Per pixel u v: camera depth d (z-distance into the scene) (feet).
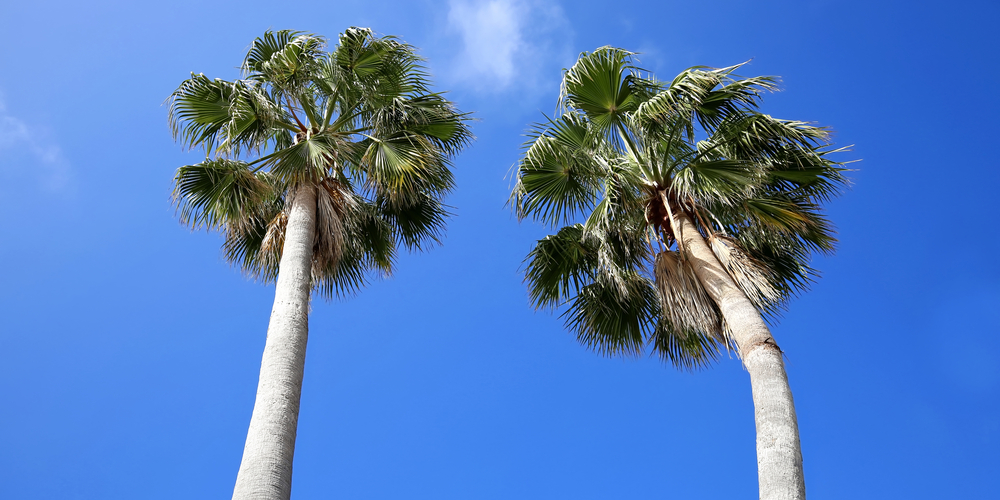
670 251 34.47
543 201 37.86
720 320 32.50
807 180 36.04
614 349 39.42
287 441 25.81
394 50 38.42
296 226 32.86
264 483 24.29
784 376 27.86
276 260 36.17
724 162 33.96
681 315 33.30
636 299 38.27
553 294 39.11
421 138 36.76
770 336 29.22
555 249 38.42
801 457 25.72
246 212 35.01
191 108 36.47
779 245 36.14
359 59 38.22
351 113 37.93
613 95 36.37
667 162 35.99
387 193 38.78
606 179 34.86
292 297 30.04
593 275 38.86
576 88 36.29
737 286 31.99
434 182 38.78
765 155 35.29
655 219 35.86
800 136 34.60
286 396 26.78
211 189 35.29
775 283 34.96
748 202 34.83
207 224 35.53
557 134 38.01
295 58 36.11
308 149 35.12
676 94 33.55
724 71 34.01
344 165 38.42
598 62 35.45
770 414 26.63
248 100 35.17
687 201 35.58
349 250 38.42
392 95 39.60
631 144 37.42
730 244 33.32
